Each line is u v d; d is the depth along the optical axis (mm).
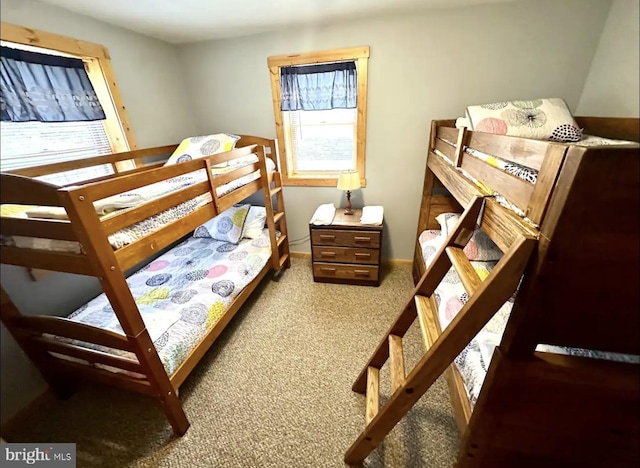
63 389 1614
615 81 1802
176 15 1977
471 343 1116
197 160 1595
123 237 1189
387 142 2605
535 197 645
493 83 2217
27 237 1131
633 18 1669
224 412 1527
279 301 2488
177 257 2412
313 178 2896
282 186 2994
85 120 1926
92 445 1396
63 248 1104
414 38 2211
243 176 2146
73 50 1824
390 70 2344
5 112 1538
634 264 541
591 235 536
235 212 2762
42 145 1818
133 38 2268
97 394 1664
